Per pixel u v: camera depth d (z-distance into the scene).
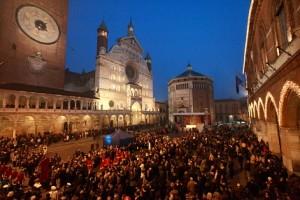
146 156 17.88
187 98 82.69
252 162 14.91
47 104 43.22
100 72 61.56
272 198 9.22
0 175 15.77
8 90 36.53
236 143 21.94
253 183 11.11
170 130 52.44
